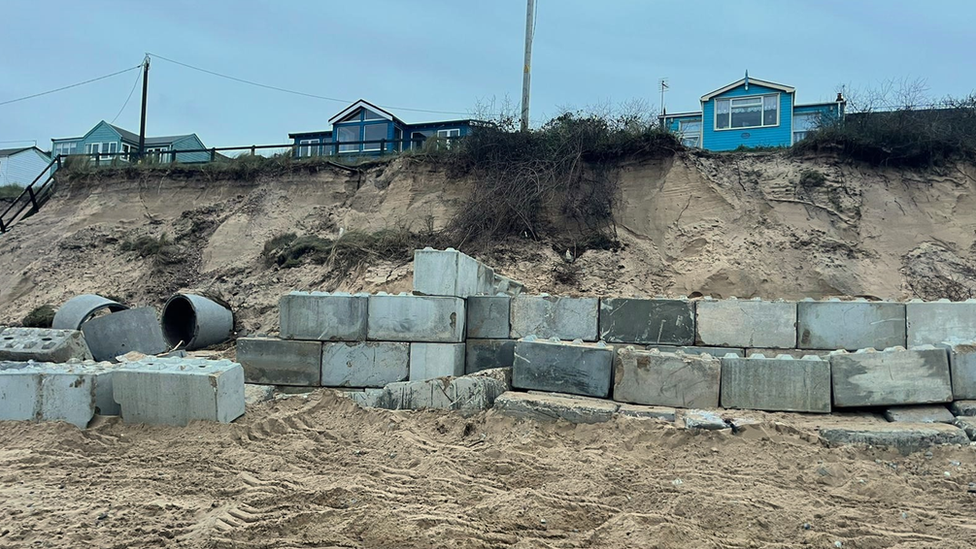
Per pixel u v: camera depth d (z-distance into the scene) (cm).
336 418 639
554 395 654
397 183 1544
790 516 436
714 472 511
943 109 1485
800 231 1297
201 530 410
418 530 412
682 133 1711
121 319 1020
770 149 1492
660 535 403
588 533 411
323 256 1385
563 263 1285
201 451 553
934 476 495
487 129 1500
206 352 1102
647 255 1310
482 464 526
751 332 761
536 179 1408
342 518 429
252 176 1688
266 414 639
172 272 1497
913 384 594
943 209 1348
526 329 794
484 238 1340
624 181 1434
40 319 1361
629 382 640
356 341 739
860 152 1412
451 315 734
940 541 405
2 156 3900
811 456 528
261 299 1323
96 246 1614
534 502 451
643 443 560
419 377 731
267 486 480
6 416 612
